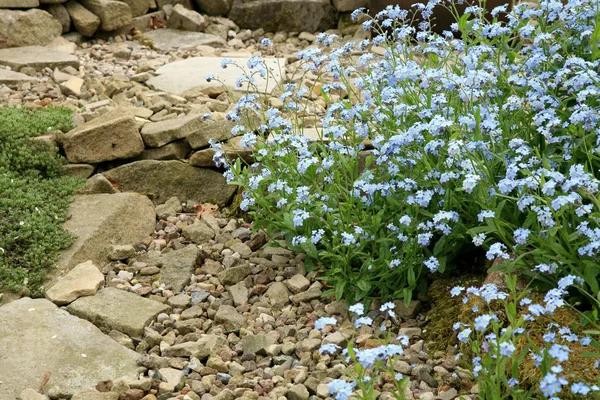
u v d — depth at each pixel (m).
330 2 10.18
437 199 4.92
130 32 9.98
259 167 6.21
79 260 5.50
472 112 4.76
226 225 6.14
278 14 10.21
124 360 4.52
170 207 6.34
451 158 4.64
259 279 5.38
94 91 7.85
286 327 4.84
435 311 4.83
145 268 5.50
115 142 6.55
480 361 3.98
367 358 3.41
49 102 7.52
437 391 4.26
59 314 4.86
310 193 5.43
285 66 8.70
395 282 4.97
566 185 3.75
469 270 5.05
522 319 3.57
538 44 5.07
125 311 4.96
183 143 6.66
